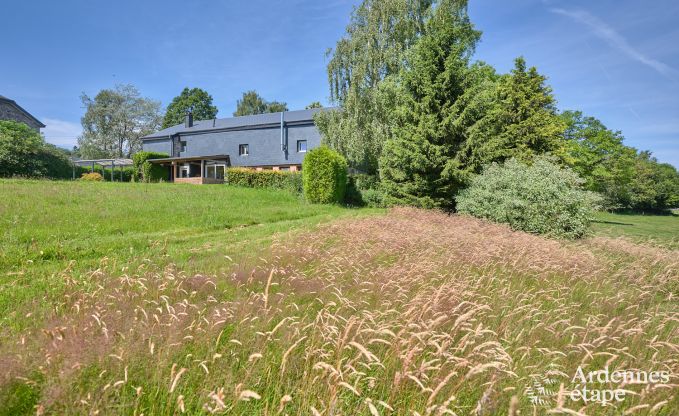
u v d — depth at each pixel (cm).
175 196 1425
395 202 1639
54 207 966
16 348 228
